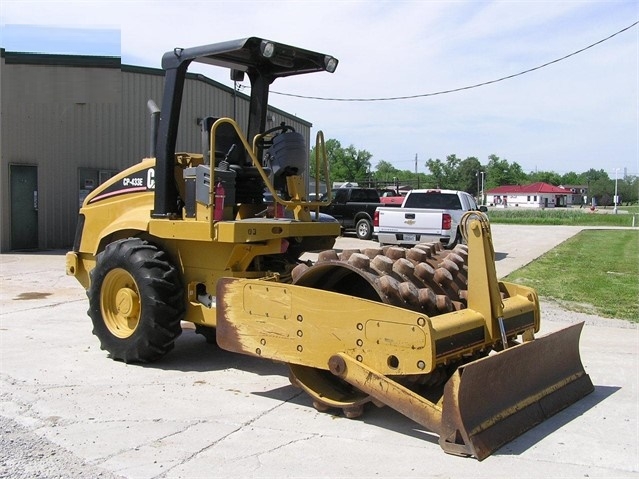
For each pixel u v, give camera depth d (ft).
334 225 22.04
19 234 55.11
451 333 15.16
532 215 195.83
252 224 19.44
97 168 59.77
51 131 56.49
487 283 16.49
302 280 17.12
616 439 15.69
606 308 33.68
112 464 13.84
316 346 16.25
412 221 52.54
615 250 70.79
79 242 25.29
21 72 54.29
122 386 19.35
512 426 15.49
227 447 14.83
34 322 27.99
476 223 16.63
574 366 18.98
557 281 43.47
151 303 20.76
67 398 18.16
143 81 62.54
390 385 15.05
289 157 20.97
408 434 15.72
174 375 20.61
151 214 21.59
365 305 15.40
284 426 16.20
